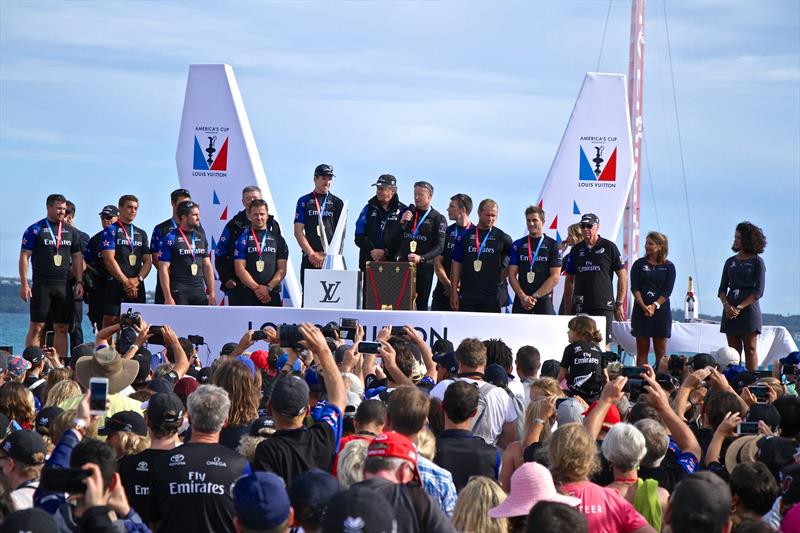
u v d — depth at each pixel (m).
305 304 16.41
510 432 9.13
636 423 7.25
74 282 18.45
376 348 8.75
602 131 20.77
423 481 6.37
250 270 17.09
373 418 6.80
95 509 4.87
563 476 6.05
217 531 6.05
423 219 17.80
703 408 9.20
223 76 20.33
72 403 8.33
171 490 6.06
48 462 5.46
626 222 24.00
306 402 6.56
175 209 17.81
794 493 6.05
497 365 9.56
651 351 19.70
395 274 16.09
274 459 6.39
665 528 5.98
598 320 16.16
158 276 17.55
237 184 20.39
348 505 4.04
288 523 4.78
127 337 10.55
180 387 8.72
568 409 8.15
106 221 18.83
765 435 7.51
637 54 23.61
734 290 16.55
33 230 18.11
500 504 5.67
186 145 20.55
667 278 16.75
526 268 17.02
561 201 20.92
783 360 13.16
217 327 16.12
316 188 18.56
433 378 10.48
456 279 17.27
